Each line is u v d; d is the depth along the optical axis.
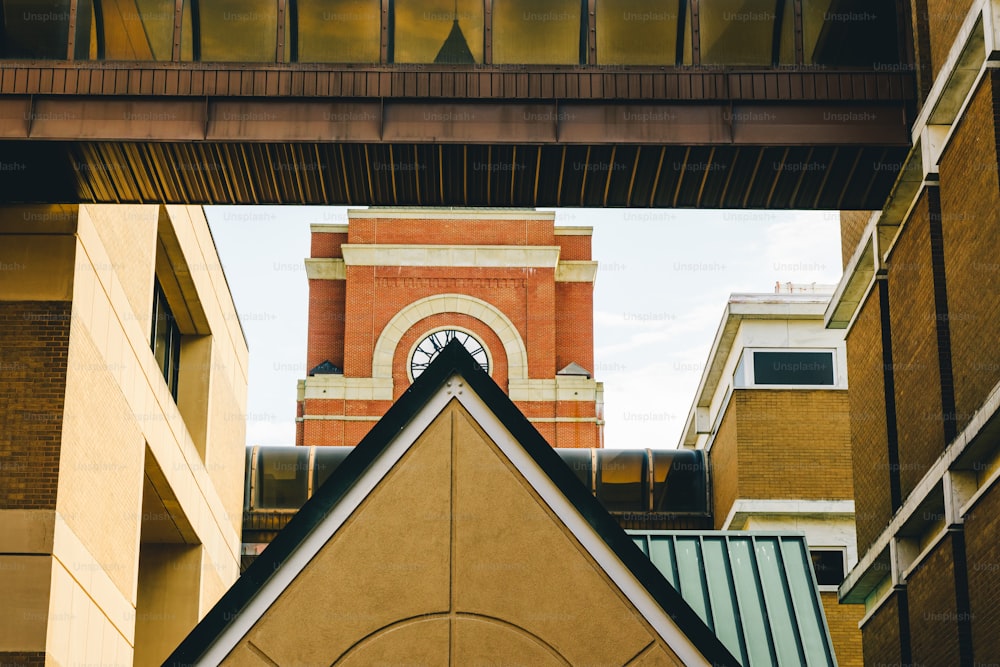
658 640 15.95
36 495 21.97
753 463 37.78
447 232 56.22
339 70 22.30
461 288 55.66
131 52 22.42
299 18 22.77
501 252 55.94
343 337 55.81
